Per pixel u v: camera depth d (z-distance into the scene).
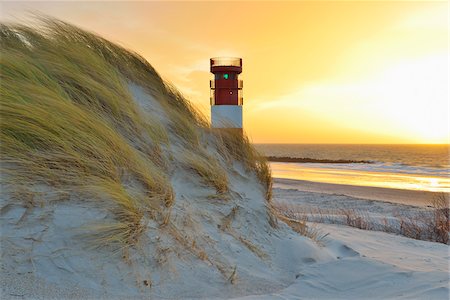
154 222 3.99
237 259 4.31
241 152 6.38
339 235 6.75
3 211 3.28
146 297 3.28
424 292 3.50
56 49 5.25
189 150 5.43
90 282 3.18
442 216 10.06
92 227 3.46
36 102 4.10
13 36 5.45
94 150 4.04
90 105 4.73
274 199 14.18
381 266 4.40
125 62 6.19
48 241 3.27
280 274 4.45
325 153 94.94
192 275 3.71
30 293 2.91
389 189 19.55
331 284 4.10
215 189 5.11
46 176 3.62
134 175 4.27
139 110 5.30
